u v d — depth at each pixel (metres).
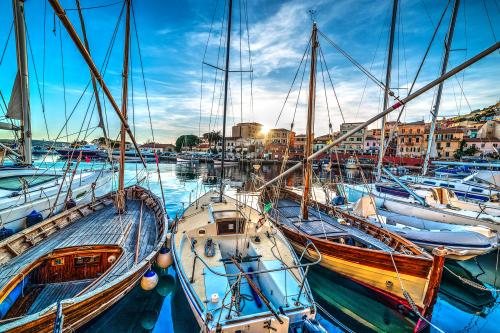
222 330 3.83
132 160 45.28
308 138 8.58
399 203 12.50
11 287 4.41
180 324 5.28
